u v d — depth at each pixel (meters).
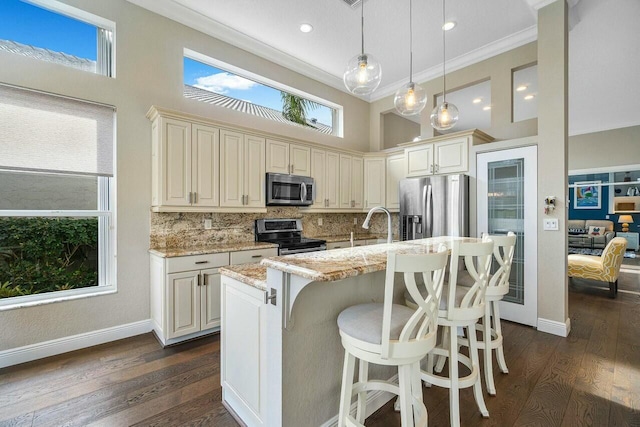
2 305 2.32
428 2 2.93
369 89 2.22
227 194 3.20
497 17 3.16
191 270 2.73
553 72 2.84
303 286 1.25
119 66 2.79
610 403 1.84
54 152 2.48
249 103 3.91
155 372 2.21
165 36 3.07
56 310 2.49
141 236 2.92
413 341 1.22
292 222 4.17
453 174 3.73
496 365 2.32
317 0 2.92
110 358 2.41
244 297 1.62
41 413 1.75
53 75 2.47
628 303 3.86
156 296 2.82
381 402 1.86
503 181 3.29
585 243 7.92
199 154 3.00
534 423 1.67
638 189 8.04
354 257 1.47
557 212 2.84
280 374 1.34
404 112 2.63
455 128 7.28
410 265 1.16
